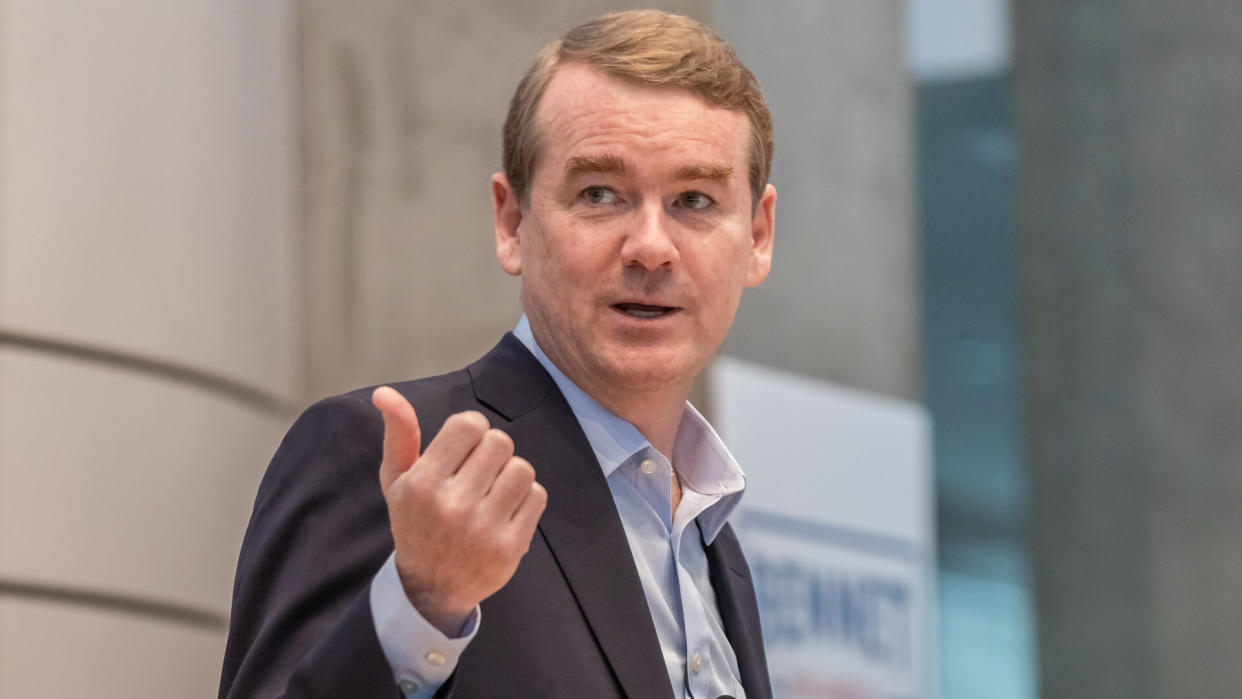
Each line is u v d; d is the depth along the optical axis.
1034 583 22.39
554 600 4.59
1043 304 22.58
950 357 22.17
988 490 22.11
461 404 4.97
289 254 13.66
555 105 5.18
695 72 5.13
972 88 22.81
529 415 5.03
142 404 11.41
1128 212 22.92
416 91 13.98
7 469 10.54
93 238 11.12
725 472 5.55
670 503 5.27
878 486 14.62
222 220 12.36
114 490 11.14
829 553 13.80
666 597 5.12
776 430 13.45
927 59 22.73
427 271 13.72
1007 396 22.55
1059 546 22.58
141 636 11.24
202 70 12.25
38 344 10.84
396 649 3.86
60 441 10.82
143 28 11.67
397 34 14.10
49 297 10.81
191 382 12.03
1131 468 22.66
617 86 5.10
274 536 4.50
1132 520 22.47
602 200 5.11
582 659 4.50
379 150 13.96
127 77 11.50
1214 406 22.44
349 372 13.71
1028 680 21.91
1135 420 22.72
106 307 11.17
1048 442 22.70
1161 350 22.58
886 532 14.59
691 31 5.27
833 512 13.96
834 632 13.68
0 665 10.36
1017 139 23.03
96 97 11.24
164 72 11.84
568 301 5.08
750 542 12.87
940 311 22.25
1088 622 22.38
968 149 22.77
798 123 15.89
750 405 13.16
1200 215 22.62
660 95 5.10
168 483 11.57
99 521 10.99
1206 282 22.52
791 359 15.34
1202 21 22.73
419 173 13.86
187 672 11.61
